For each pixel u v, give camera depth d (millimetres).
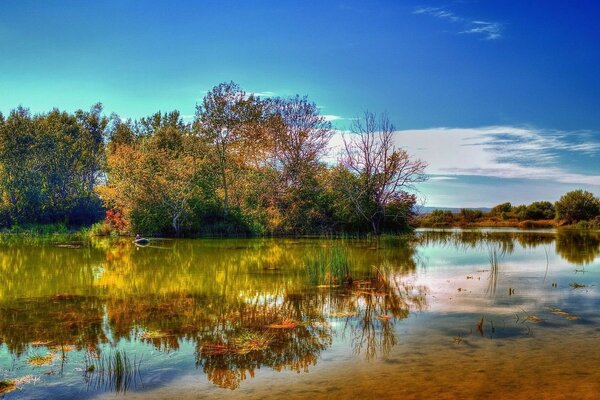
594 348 7656
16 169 43344
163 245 25906
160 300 11539
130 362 7234
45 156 45531
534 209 55969
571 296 11781
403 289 12773
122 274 15500
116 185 36562
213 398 5938
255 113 35625
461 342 8047
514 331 8672
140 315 10055
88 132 57000
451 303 11055
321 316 9906
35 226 40562
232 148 36562
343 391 6074
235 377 6625
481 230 42125
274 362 7199
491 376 6496
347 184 33688
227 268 16781
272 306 10852
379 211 33844
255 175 36156
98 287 13234
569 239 30531
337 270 14875
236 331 8828
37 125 48594
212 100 35094
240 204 34875
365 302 11219
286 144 35875
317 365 7047
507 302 11125
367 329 8914
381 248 24062
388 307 10680
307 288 12977
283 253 21594
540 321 9359
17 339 8406
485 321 9398
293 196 34094
